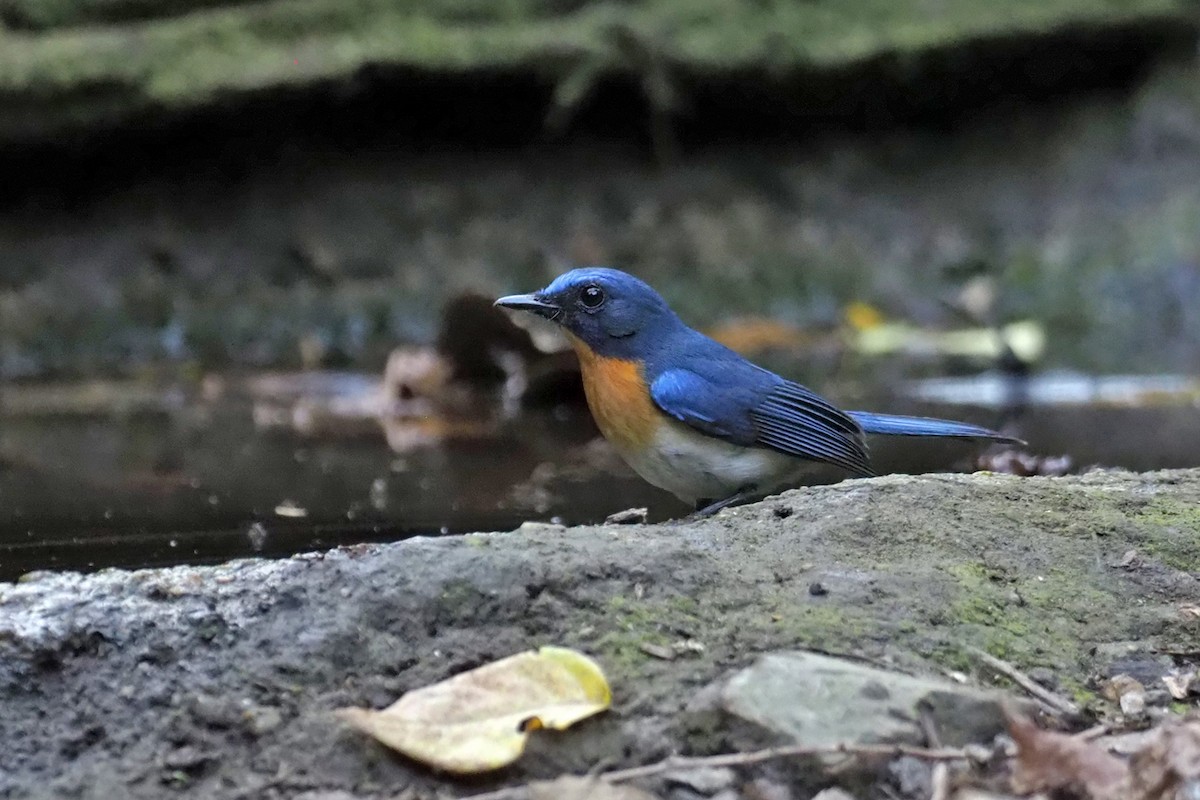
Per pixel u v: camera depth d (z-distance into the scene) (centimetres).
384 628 464
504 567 480
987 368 1470
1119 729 442
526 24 1695
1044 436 1059
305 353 1628
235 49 1628
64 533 724
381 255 1700
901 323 1666
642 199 1773
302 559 500
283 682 446
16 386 1523
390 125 1733
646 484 894
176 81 1603
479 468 970
